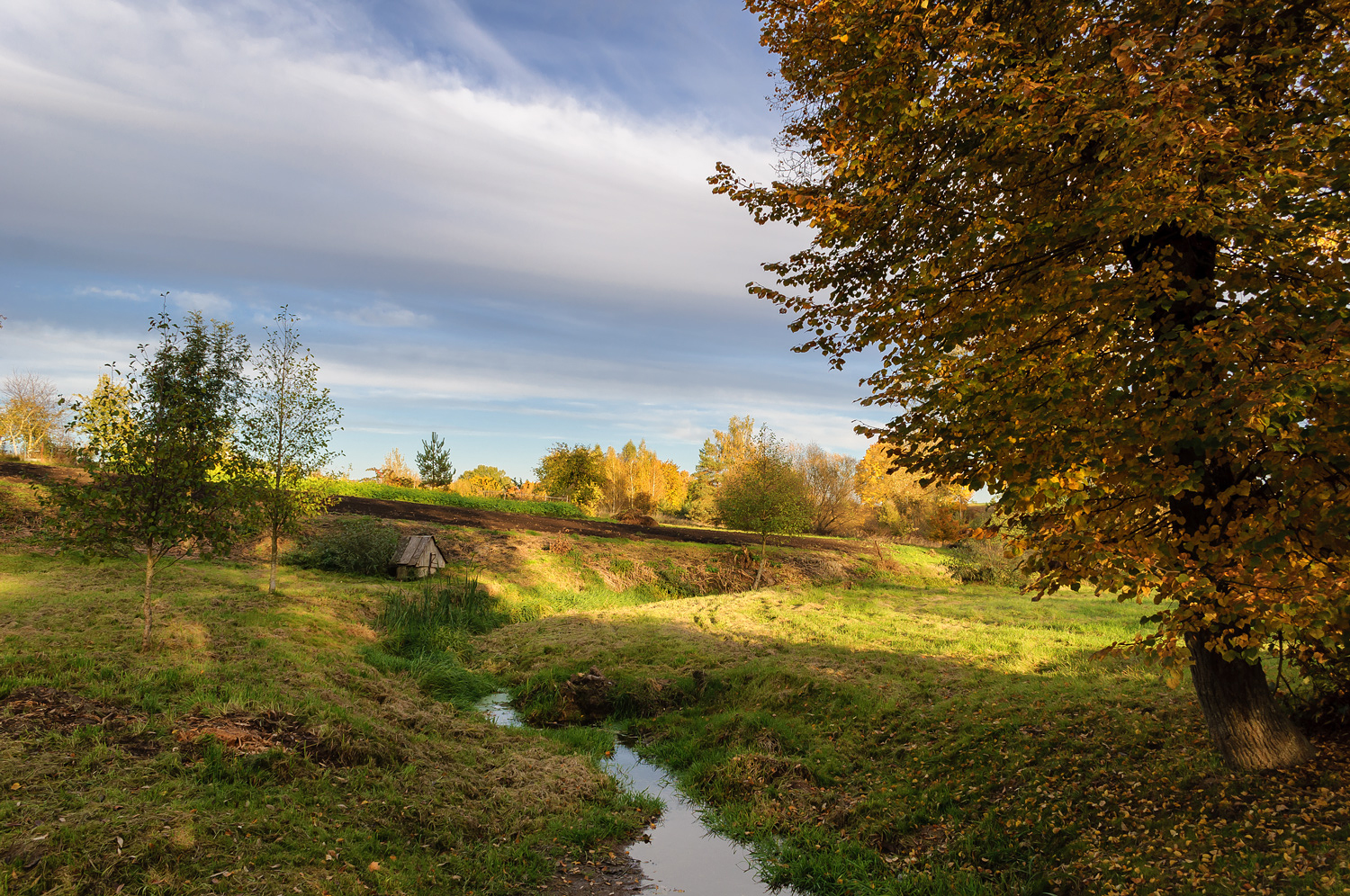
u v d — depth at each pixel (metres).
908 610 19.12
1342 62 4.97
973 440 5.47
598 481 45.44
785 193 6.85
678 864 6.74
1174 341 4.97
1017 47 5.61
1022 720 8.85
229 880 4.91
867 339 6.19
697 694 12.08
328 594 15.88
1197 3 5.33
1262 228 4.55
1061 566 5.55
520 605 19.44
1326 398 4.27
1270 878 4.75
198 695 7.93
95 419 9.85
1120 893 5.22
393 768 7.45
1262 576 4.59
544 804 7.59
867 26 5.91
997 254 5.93
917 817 7.32
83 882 4.52
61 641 9.52
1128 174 5.00
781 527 27.75
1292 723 6.37
